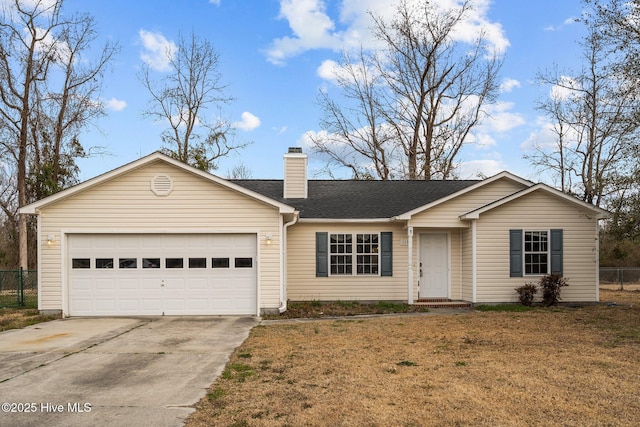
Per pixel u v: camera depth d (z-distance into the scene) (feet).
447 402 20.17
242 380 23.67
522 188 54.70
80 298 46.37
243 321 43.47
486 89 106.32
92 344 32.96
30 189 102.99
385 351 30.14
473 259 52.44
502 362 27.04
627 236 47.42
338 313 48.26
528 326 39.17
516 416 18.56
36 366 26.89
